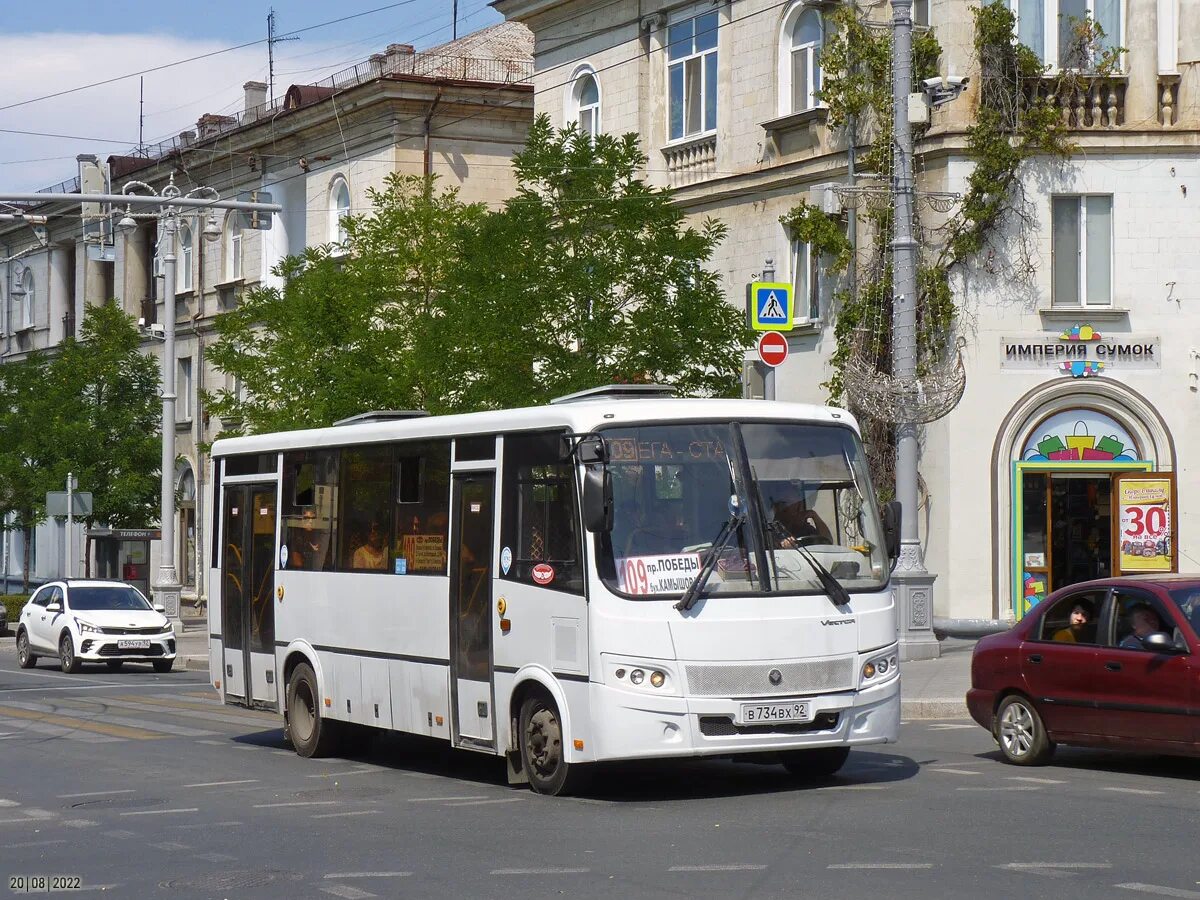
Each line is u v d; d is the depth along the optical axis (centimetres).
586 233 2612
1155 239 2758
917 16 2877
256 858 1072
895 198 2400
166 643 3198
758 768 1484
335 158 4562
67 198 2616
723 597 1264
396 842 1117
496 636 1380
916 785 1334
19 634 3375
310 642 1683
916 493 2416
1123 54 2777
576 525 1286
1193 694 1309
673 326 2550
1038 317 2766
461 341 2658
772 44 3112
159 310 5491
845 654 1295
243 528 1834
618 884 939
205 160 5091
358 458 1620
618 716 1241
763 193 3134
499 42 4750
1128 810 1180
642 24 3431
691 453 1302
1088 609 1428
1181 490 2753
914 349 2397
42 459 4588
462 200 4378
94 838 1175
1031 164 2767
